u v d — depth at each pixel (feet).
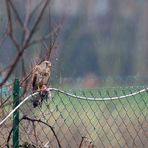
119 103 60.59
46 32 37.86
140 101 61.52
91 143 55.36
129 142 60.23
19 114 52.19
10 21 33.37
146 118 61.57
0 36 41.47
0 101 49.98
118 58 247.50
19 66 39.42
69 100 55.77
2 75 38.29
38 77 50.57
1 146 52.47
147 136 61.21
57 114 55.93
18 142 51.85
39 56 49.70
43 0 33.86
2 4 35.96
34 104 51.60
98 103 59.36
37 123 53.93
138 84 69.15
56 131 56.29
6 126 52.49
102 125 59.41
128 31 311.68
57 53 52.85
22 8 34.88
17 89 49.70
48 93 51.44
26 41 33.68
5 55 44.24
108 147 59.47
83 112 58.08
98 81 86.38
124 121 60.70
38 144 53.26
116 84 76.54
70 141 57.00
